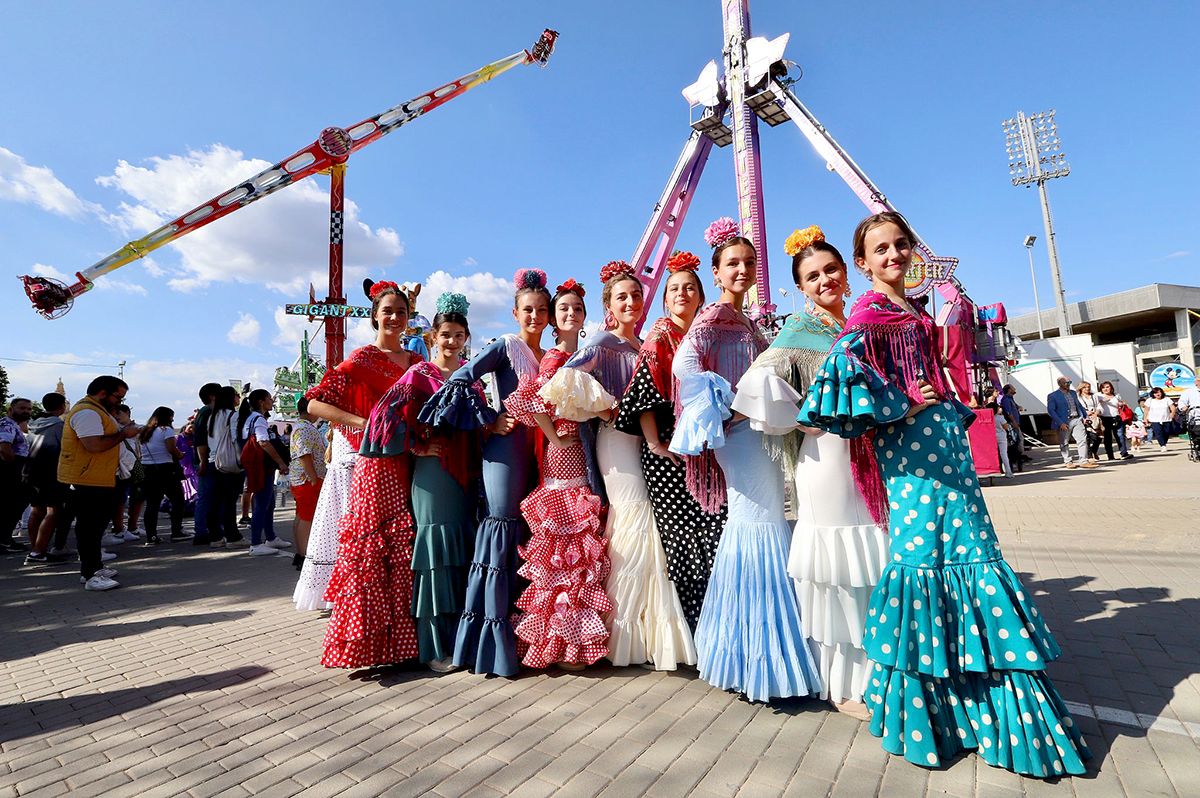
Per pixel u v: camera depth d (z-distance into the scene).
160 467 7.81
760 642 2.35
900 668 1.94
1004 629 1.88
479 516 3.17
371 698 2.63
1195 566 4.25
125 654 3.40
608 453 2.88
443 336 3.25
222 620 4.06
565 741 2.16
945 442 2.03
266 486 6.81
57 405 6.80
